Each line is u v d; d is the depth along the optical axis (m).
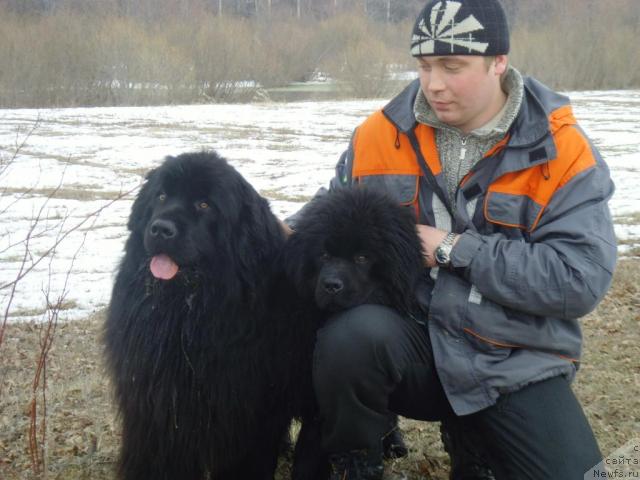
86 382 2.44
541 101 1.71
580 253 1.61
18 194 5.28
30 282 3.46
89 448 2.07
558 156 1.65
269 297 1.87
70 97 14.88
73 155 7.17
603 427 2.19
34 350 2.70
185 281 1.80
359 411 1.65
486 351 1.66
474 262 1.64
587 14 21.16
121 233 4.38
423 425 2.28
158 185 1.86
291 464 2.11
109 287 3.45
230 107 13.87
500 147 1.70
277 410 1.88
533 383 1.62
